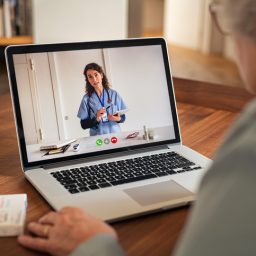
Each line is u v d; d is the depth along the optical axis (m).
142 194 0.86
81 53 1.01
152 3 6.77
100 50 1.03
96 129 1.02
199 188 0.55
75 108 1.00
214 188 0.52
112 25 2.90
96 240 0.65
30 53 0.97
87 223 0.69
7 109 1.42
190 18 5.97
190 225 0.53
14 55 0.95
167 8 6.55
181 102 1.55
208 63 5.03
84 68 1.01
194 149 1.14
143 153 1.05
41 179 0.91
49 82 0.98
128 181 0.91
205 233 0.50
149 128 1.07
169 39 6.57
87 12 2.81
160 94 1.10
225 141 0.54
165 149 1.08
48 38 2.77
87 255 0.63
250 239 0.47
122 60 1.06
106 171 0.95
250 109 0.54
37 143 0.96
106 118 1.03
